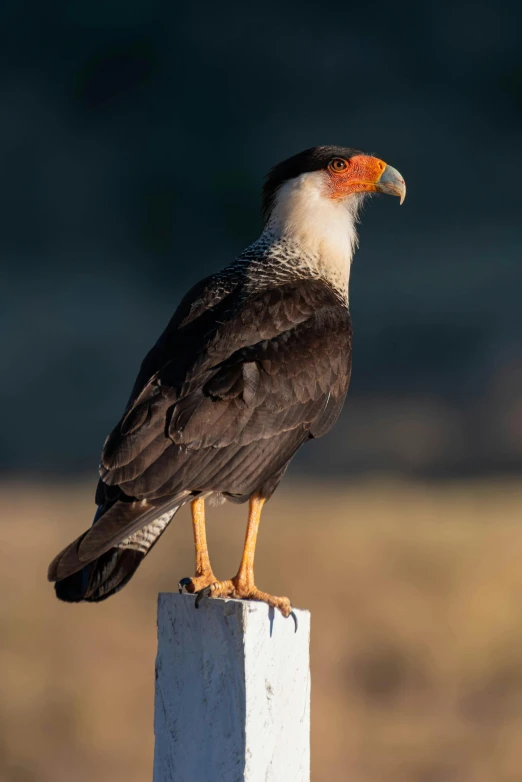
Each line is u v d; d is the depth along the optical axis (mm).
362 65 69750
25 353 33375
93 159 57406
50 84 65250
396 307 35438
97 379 31938
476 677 11625
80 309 39219
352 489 21000
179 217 51188
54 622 12586
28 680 11297
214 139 59906
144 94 64750
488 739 10461
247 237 50750
